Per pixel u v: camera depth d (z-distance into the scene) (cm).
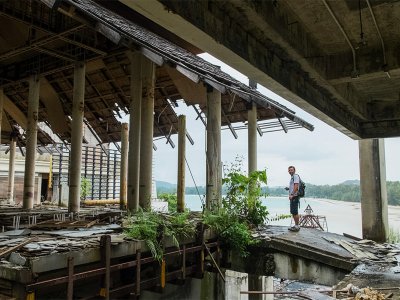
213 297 988
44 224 966
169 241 841
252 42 538
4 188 2470
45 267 573
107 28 1034
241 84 1548
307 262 936
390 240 1433
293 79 657
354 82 861
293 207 1290
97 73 1659
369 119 1048
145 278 840
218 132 1291
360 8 536
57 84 1803
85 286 707
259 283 989
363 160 1327
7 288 563
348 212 3522
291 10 551
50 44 1362
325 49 677
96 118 2022
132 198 1265
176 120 1831
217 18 461
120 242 709
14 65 1603
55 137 2545
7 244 685
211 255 947
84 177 2402
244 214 1214
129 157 1288
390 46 634
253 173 1216
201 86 1431
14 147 2262
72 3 919
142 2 369
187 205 1812
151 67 1309
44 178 2522
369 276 722
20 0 1076
